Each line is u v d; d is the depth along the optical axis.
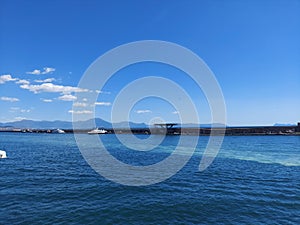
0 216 12.39
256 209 13.64
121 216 12.67
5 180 20.30
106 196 15.98
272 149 46.03
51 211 13.17
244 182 20.08
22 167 26.67
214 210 13.53
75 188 17.81
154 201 15.02
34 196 15.77
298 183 19.70
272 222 11.92
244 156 36.88
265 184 19.39
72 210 13.35
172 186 18.70
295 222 11.93
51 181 19.94
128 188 17.97
